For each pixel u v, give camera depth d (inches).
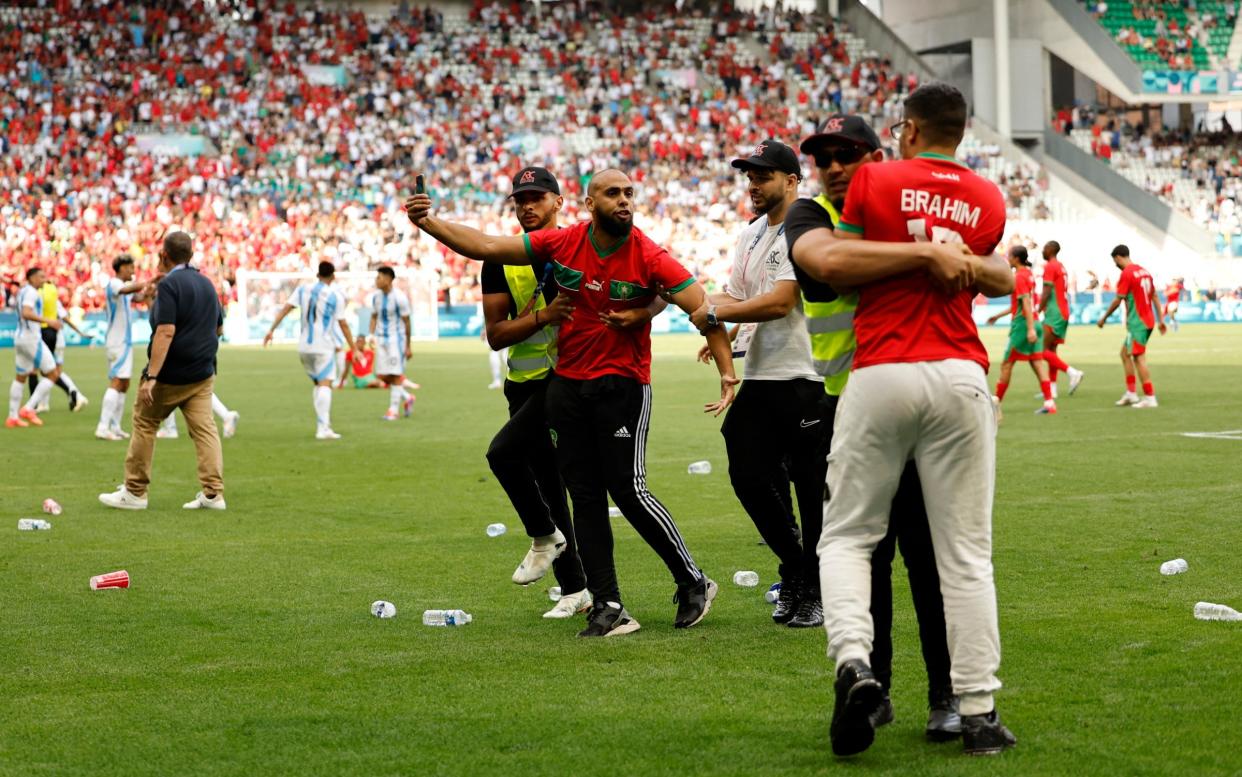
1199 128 2257.6
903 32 2277.3
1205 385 828.6
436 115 1909.4
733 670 223.3
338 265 1653.5
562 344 259.1
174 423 646.5
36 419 710.5
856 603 174.9
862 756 176.9
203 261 1620.3
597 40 2138.3
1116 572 297.0
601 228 250.2
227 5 1993.1
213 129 1792.6
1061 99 2304.4
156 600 288.8
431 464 535.2
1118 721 187.2
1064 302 708.7
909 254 169.9
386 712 201.3
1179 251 1920.5
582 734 188.4
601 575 255.8
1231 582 283.4
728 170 1925.4
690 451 554.9
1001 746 175.9
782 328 259.8
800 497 255.8
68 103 1780.3
